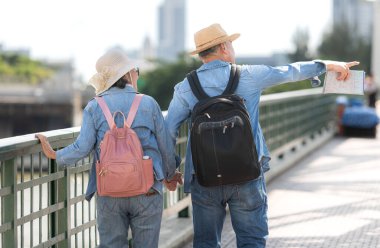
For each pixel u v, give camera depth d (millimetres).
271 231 7594
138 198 4469
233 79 4848
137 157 4375
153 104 4609
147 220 4547
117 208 4484
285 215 8453
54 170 4965
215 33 4922
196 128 4648
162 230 7043
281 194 9906
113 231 4555
